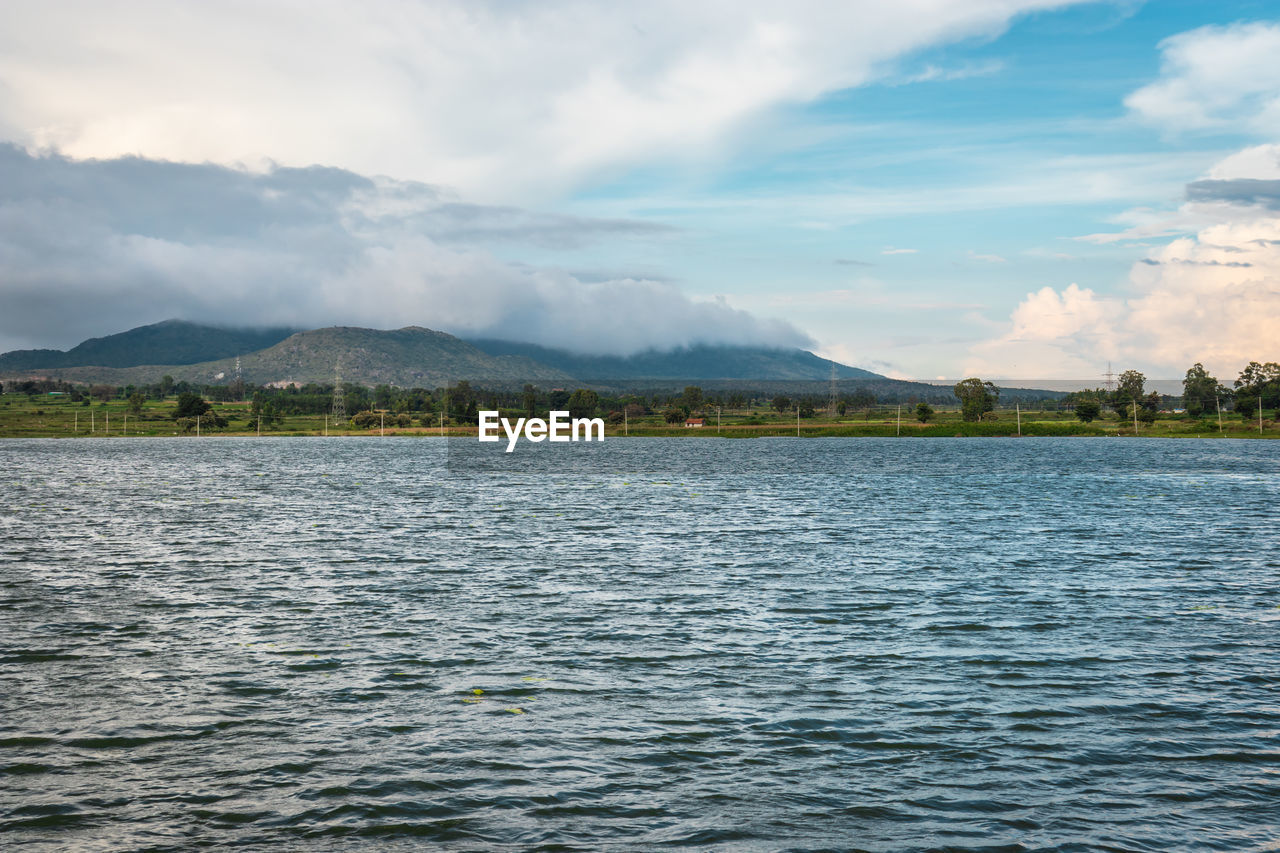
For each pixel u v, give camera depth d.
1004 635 35.25
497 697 27.70
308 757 23.17
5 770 22.28
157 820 19.88
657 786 21.62
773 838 19.27
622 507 89.00
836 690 28.44
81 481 128.38
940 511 84.56
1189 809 20.56
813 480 128.75
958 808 20.59
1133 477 131.75
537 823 19.83
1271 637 34.94
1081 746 24.00
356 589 44.41
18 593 43.25
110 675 29.78
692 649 33.16
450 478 134.75
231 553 56.50
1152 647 33.50
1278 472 141.88
